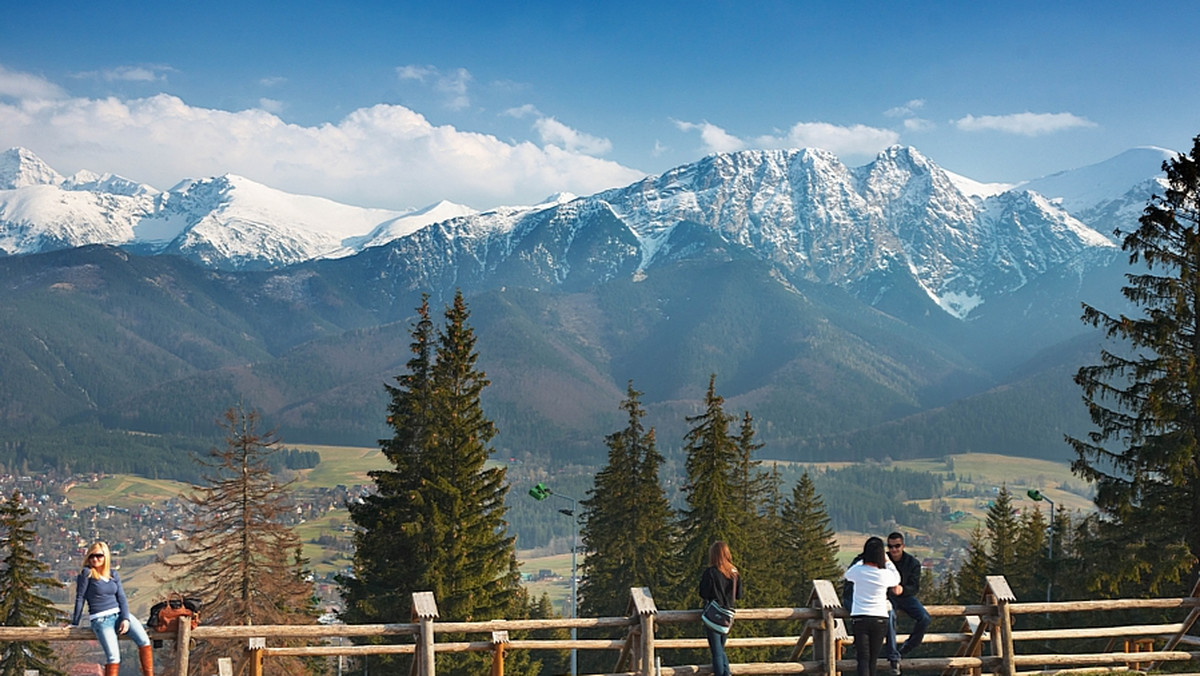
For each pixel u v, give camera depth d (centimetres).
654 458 5797
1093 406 3397
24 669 4356
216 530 4141
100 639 1448
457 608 4050
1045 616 4709
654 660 1572
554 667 6306
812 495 7462
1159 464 3167
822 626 1641
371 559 4238
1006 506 7575
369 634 1527
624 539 5781
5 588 4400
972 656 1759
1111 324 3372
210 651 3994
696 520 5500
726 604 1569
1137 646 2566
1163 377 3189
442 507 4103
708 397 5500
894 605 1681
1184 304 3136
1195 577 3189
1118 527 3422
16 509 4469
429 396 4297
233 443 4194
